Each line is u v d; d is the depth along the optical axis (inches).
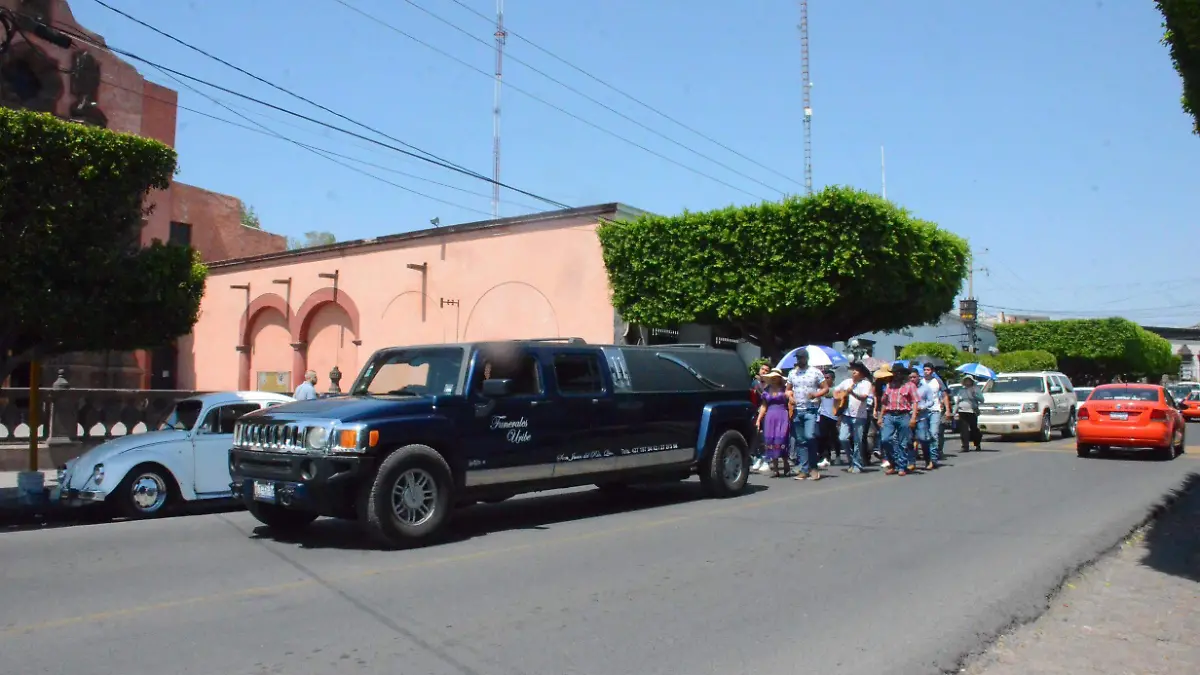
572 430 402.3
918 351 1360.7
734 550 335.9
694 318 798.5
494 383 360.5
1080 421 722.8
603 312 836.0
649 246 808.3
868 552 333.4
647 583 283.6
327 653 212.2
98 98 952.9
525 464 382.3
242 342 1113.4
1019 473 603.2
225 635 226.7
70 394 606.9
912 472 608.1
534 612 248.7
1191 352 3339.1
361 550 336.2
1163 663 217.2
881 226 760.3
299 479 331.3
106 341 473.7
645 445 436.1
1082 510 438.6
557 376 403.2
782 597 267.9
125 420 636.1
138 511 440.1
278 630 231.0
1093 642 233.9
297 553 331.0
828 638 229.0
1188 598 278.8
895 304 837.8
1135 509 444.8
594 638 225.6
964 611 256.2
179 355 1172.5
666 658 211.2
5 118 418.9
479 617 243.4
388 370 395.2
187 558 322.3
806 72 1456.7
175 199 1185.4
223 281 1146.7
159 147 475.8
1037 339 2223.2
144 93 1037.8
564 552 331.6
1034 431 908.0
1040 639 236.8
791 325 824.3
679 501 469.7
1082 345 2181.3
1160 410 696.4
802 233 756.6
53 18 895.1
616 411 423.2
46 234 429.4
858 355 868.0
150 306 476.7
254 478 351.9
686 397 463.2
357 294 1008.2
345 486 327.6
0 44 563.5
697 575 295.0
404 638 224.4
